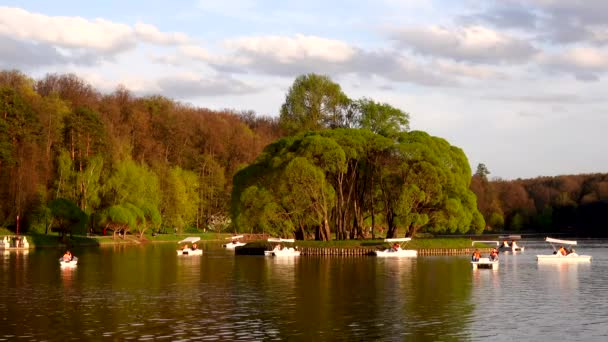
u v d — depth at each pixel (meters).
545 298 57.84
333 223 130.00
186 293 60.72
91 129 159.50
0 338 40.75
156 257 109.62
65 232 143.12
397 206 114.75
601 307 52.59
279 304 54.09
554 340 40.53
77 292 61.31
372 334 42.12
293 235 123.06
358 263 96.00
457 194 121.19
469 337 41.31
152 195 168.00
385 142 118.75
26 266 89.00
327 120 148.88
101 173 160.25
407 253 111.88
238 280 71.69
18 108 142.12
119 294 60.00
